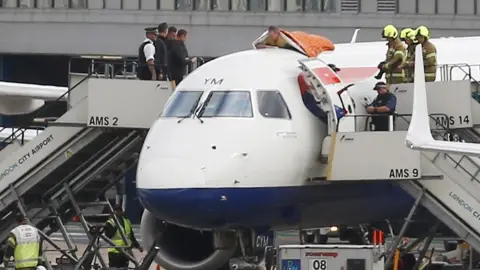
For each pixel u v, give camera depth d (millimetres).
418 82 71938
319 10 183250
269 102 86125
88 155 96500
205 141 83500
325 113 87438
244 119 84750
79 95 93312
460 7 180375
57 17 189375
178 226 95125
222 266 95125
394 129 89500
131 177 180875
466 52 99875
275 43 93812
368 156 84750
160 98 89938
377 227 98312
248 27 184250
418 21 180500
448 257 111812
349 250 84750
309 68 87125
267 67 88500
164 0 186625
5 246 96750
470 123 85812
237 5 185625
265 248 92438
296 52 92750
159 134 85062
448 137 87812
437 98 87062
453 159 87250
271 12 183625
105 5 188000
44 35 190625
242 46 184625
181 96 87312
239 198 83188
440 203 86312
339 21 181375
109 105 89750
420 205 89938
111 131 91750
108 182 102688
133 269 94875
